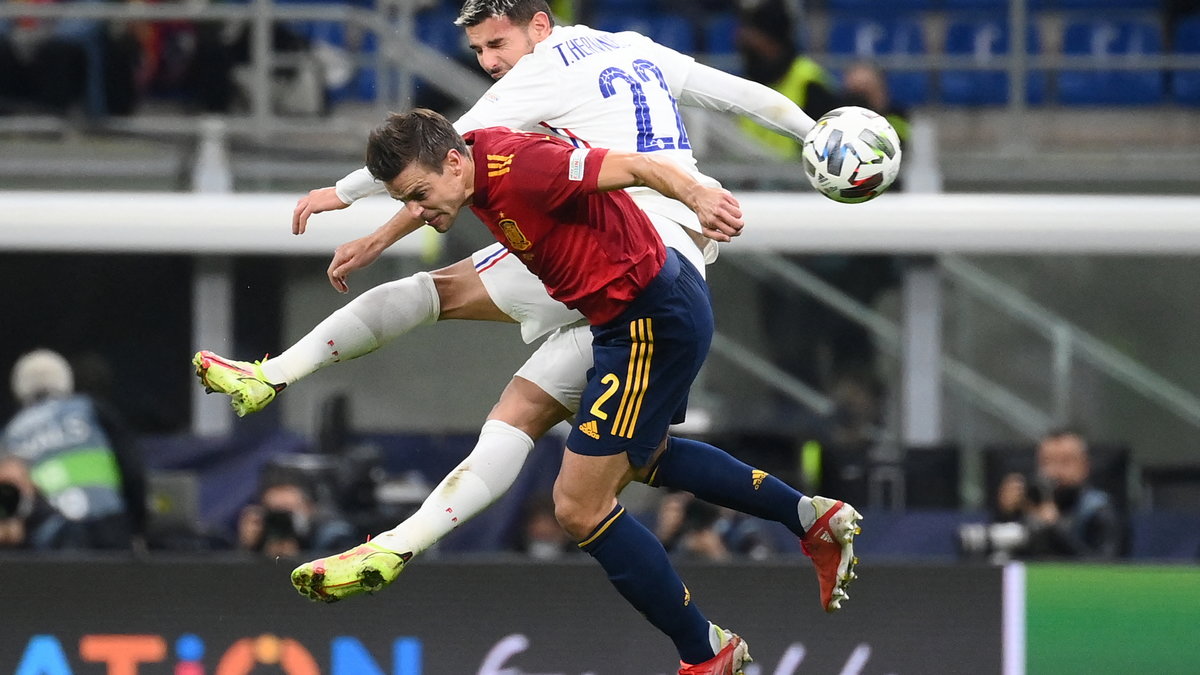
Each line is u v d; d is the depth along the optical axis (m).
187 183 34.00
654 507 30.31
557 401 13.94
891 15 45.09
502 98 13.45
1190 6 44.66
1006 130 41.75
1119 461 27.97
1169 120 43.00
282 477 24.36
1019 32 38.28
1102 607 20.02
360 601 19.94
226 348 33.88
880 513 27.30
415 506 26.06
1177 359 37.59
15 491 23.14
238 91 37.59
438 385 35.91
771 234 30.59
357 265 13.91
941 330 35.62
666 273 13.07
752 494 14.38
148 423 34.72
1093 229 30.45
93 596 19.84
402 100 35.53
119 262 34.94
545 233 12.70
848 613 20.00
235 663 19.81
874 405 33.91
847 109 13.62
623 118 13.66
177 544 24.70
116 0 37.28
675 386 13.30
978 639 20.00
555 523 25.64
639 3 43.97
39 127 34.19
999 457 28.73
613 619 19.88
